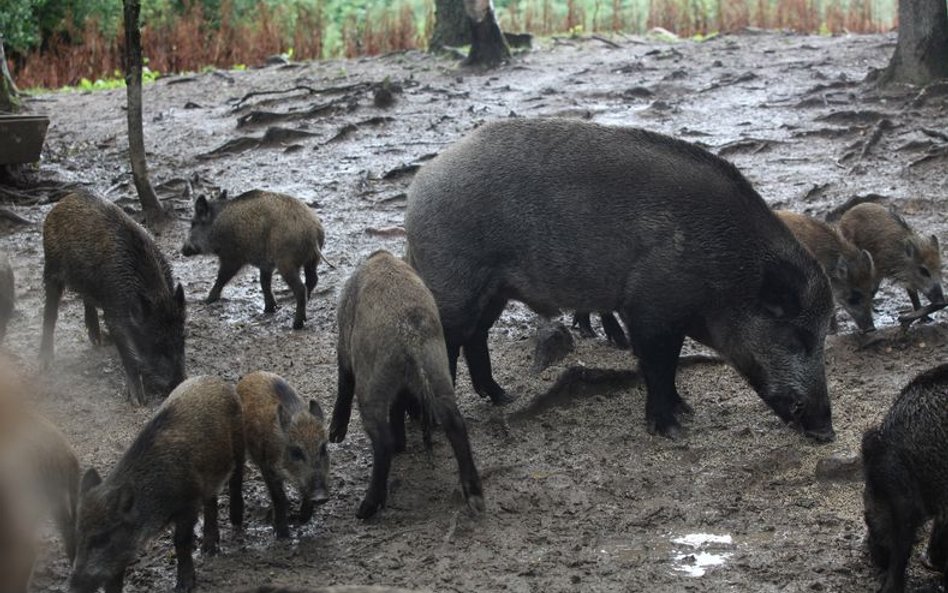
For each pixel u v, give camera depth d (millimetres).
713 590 6855
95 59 32906
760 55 26359
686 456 8992
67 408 10125
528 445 9273
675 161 9195
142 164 16078
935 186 15852
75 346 11672
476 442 9320
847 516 7855
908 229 11891
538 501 8195
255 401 7723
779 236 9148
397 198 16828
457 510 8039
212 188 18000
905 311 12125
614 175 9141
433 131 20797
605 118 21094
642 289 9164
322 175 18500
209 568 7328
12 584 1260
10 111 23750
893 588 6516
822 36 29469
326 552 7531
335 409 8977
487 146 9469
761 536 7637
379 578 7113
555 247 9250
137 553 6734
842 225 12391
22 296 13305
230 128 22031
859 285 11164
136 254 10125
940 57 20656
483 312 9633
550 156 9266
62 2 34500
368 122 21203
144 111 24266
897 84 20859
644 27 33656
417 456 9055
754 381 9344
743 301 9133
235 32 34062
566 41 29188
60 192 17812
